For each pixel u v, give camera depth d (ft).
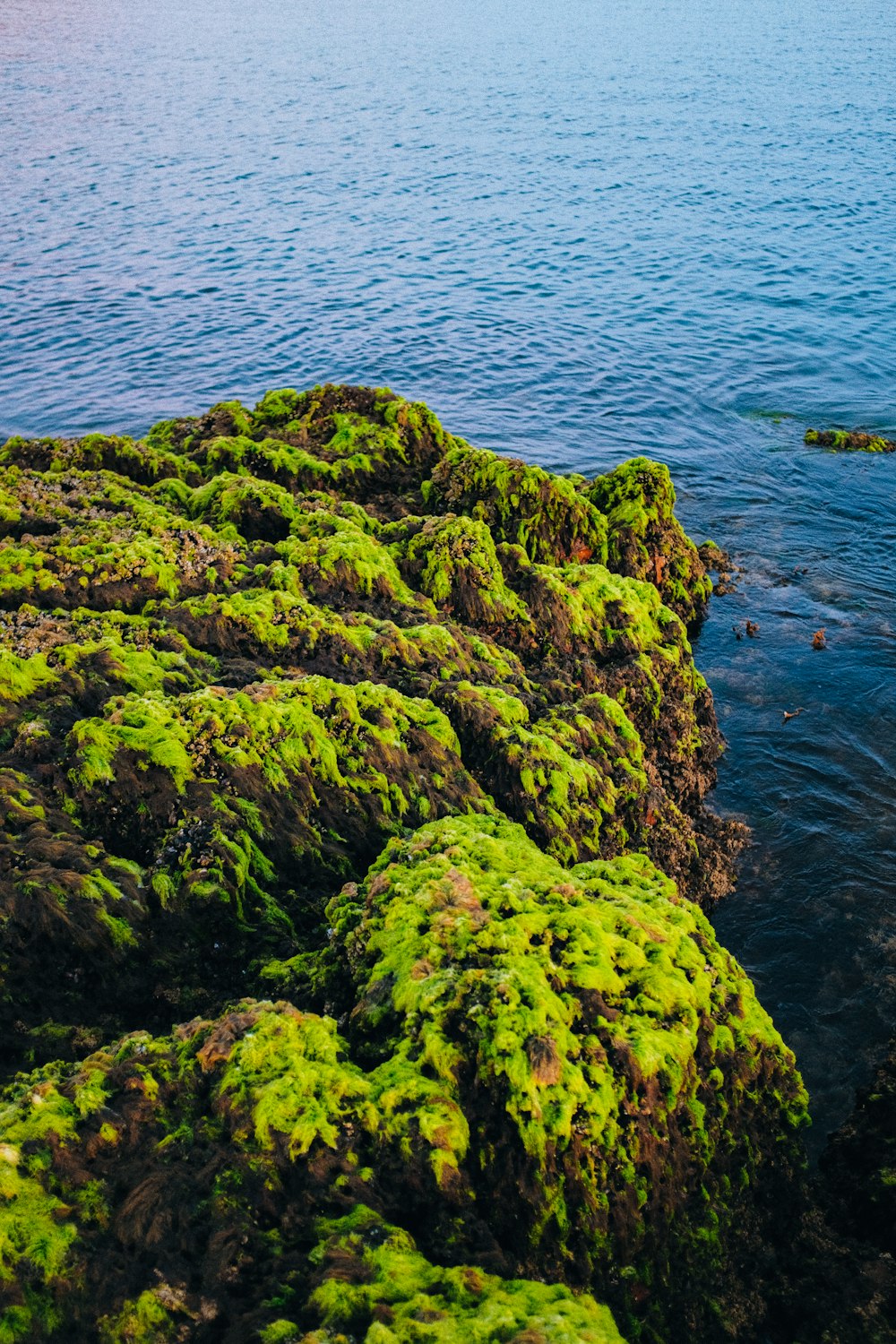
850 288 130.41
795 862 44.70
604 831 41.06
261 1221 21.26
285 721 35.04
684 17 494.59
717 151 213.46
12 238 155.53
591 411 97.66
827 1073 35.24
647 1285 24.72
